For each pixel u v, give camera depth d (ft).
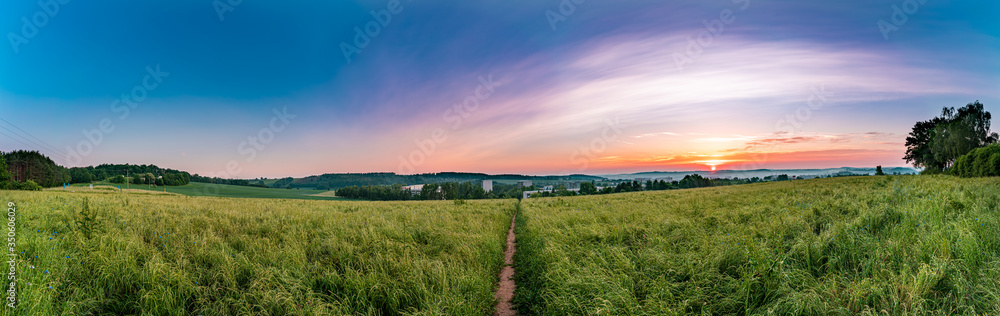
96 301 15.39
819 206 31.40
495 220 48.98
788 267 16.90
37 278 15.14
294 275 19.51
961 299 11.94
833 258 17.37
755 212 34.42
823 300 13.75
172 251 22.40
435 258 24.40
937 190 35.88
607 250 23.61
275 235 31.07
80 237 23.13
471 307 17.10
